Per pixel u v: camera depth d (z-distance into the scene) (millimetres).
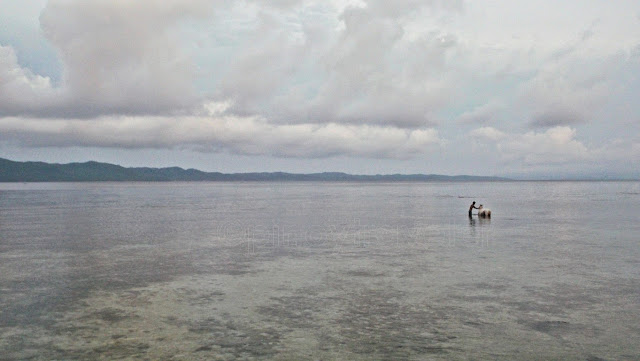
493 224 33188
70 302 12570
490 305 12172
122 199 77875
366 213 44875
